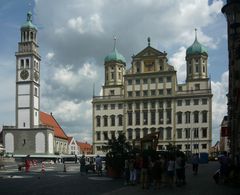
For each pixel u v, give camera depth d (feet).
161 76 472.03
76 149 633.20
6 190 98.37
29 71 448.65
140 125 474.49
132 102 479.82
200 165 258.78
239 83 105.29
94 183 121.80
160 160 105.29
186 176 145.18
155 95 472.44
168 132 465.47
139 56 481.05
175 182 112.68
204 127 455.22
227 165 104.58
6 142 450.30
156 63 474.90
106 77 520.83
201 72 477.36
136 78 480.23
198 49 480.23
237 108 121.29
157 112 470.39
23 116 448.65
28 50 450.30
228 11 54.54
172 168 103.60
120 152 146.10
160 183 102.32
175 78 468.34
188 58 484.33
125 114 481.05
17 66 451.94
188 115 461.37
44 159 440.86
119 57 522.47
